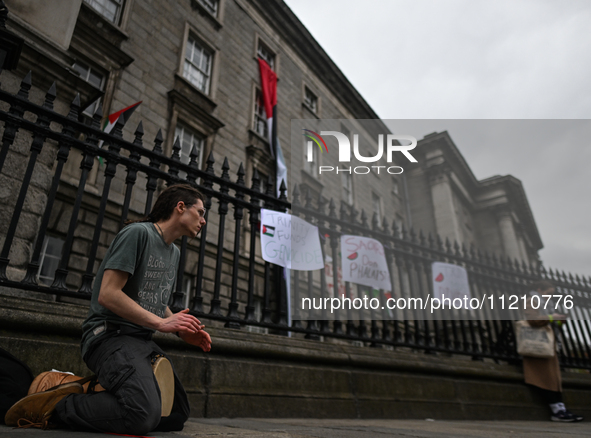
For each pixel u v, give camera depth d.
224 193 3.73
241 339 3.30
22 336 2.36
